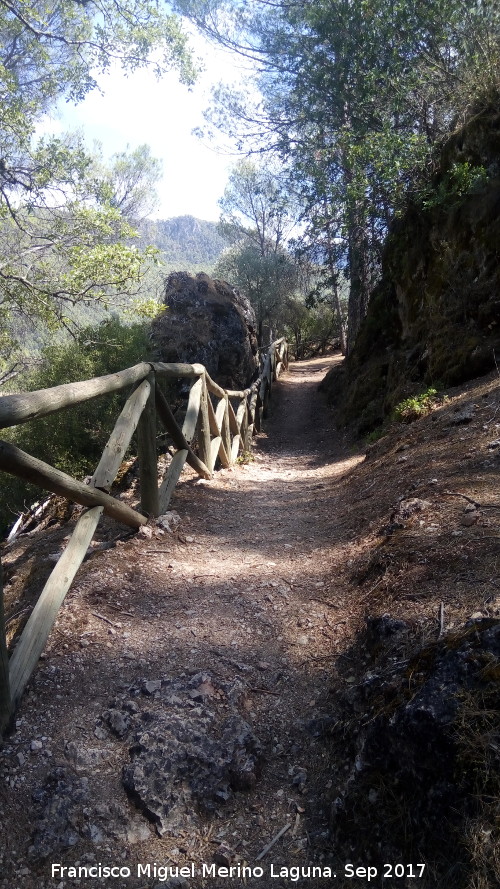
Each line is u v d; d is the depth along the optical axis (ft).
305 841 6.95
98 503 12.19
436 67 34.88
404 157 32.55
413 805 6.35
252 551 15.02
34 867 6.65
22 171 42.01
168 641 10.43
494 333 25.31
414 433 21.15
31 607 11.44
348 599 11.48
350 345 51.13
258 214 91.66
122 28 42.42
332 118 44.80
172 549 14.52
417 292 32.30
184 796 7.41
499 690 6.29
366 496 17.42
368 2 36.40
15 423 8.84
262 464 29.14
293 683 9.41
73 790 7.30
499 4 32.40
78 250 38.96
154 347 35.53
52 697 8.79
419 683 7.01
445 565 10.07
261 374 43.57
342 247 48.03
